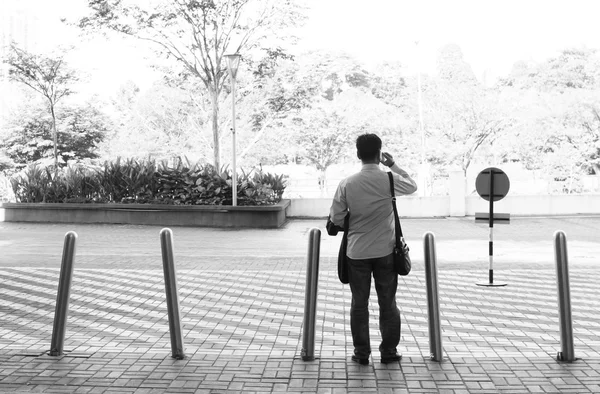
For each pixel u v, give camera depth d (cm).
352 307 590
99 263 1293
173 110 3897
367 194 573
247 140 3775
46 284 1046
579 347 659
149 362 599
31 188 2352
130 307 873
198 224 2172
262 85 2900
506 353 632
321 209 2488
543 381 541
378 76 4531
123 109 3941
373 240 575
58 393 516
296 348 660
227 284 1048
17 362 597
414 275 1124
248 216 2144
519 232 1927
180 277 1115
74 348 653
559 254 596
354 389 523
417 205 2456
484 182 1046
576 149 3678
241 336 714
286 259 1367
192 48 2675
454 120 3662
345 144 3597
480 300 916
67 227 2103
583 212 2483
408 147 3725
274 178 2495
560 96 3784
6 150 3522
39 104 3572
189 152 3925
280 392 517
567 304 595
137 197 2295
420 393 514
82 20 2534
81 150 3588
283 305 886
